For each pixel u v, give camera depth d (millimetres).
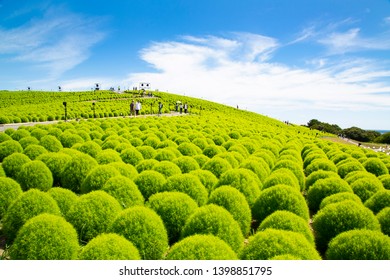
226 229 6758
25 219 7508
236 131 27094
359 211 7984
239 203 8391
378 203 9547
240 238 6910
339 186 10617
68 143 17719
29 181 10625
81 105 53406
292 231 6664
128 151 13664
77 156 11477
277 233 5961
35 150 14047
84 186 9797
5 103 63625
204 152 16250
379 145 46719
